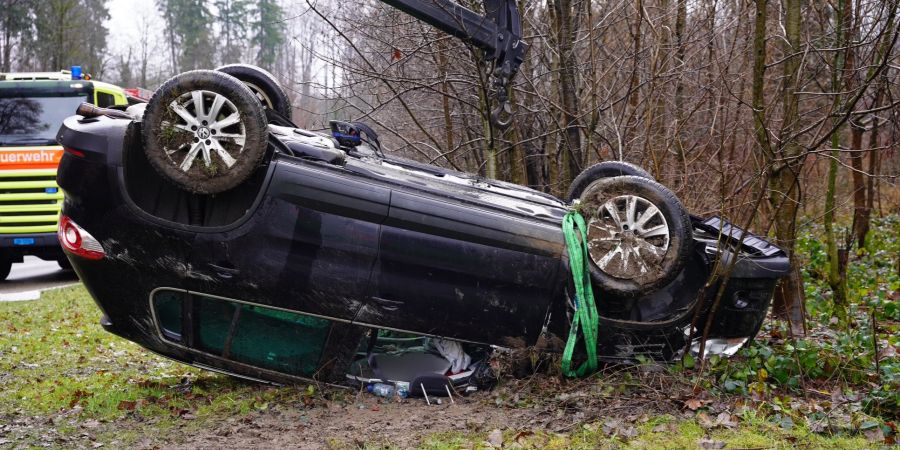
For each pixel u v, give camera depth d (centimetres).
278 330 550
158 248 527
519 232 544
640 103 941
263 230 524
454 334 550
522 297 550
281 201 523
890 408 539
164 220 524
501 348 558
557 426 503
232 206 546
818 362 611
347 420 518
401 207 530
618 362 585
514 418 518
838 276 825
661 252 552
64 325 913
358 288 533
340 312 536
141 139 513
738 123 955
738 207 743
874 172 1154
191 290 533
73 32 4069
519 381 568
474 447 465
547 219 561
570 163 998
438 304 542
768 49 1037
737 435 486
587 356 572
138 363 727
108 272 532
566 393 554
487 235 540
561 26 953
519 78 1056
